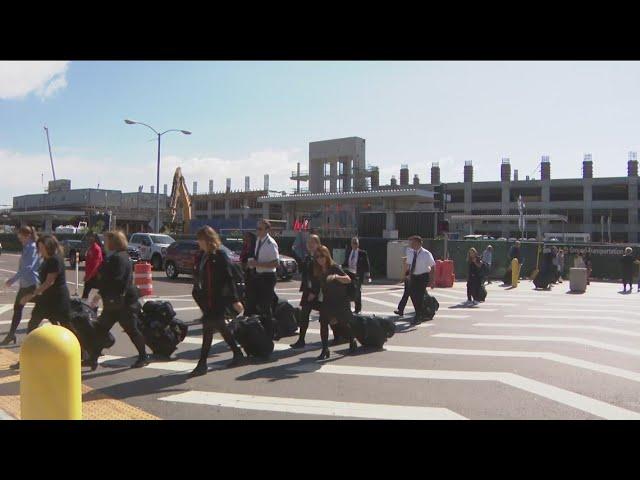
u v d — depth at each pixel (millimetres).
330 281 7871
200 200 107125
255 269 8898
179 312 12617
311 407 5590
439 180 95375
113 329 10148
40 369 3873
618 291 21031
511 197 87625
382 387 6363
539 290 21031
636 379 6859
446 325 11250
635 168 80875
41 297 7199
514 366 7516
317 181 63625
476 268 15477
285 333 9633
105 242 7176
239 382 6543
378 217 31453
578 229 82688
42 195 100125
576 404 5789
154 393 6059
